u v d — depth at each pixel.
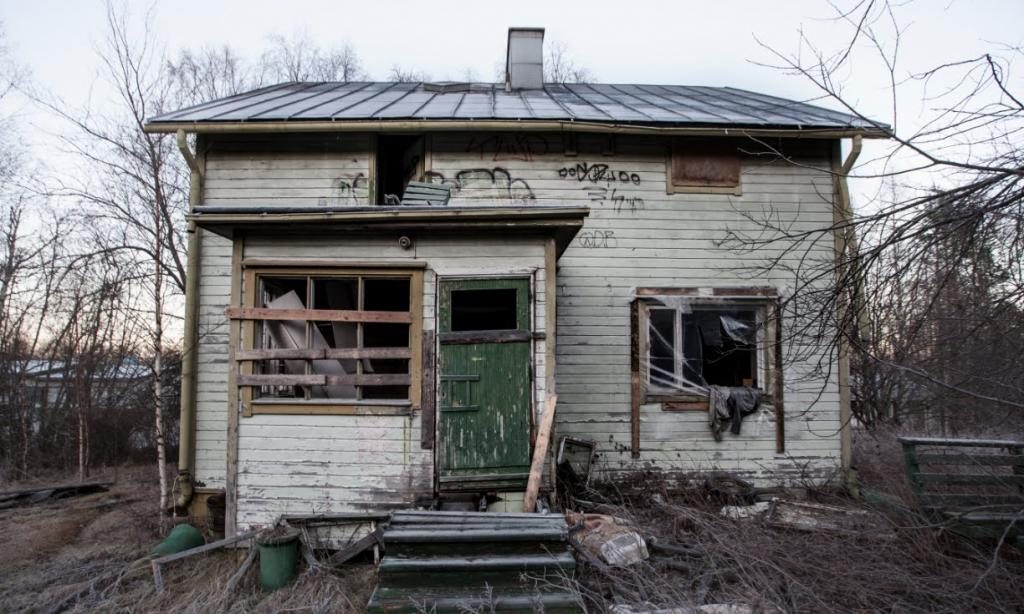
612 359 7.46
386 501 5.38
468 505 5.34
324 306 6.87
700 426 7.43
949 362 5.28
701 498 6.77
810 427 7.45
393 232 5.68
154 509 8.12
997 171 3.53
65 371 13.33
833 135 7.37
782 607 4.00
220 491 6.95
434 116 7.35
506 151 7.66
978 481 5.02
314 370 5.89
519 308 5.61
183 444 6.91
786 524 5.52
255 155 7.51
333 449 5.44
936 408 8.44
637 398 7.39
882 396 10.42
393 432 5.45
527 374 5.53
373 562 5.41
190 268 7.16
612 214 7.64
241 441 5.46
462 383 5.51
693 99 10.02
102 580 5.38
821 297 5.17
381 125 7.22
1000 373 4.89
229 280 7.24
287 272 5.66
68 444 13.16
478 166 7.63
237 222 5.43
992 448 5.55
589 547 4.82
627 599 4.26
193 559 5.65
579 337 7.46
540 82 10.78
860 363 10.06
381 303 7.75
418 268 5.66
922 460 5.25
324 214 5.38
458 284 5.64
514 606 4.07
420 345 5.57
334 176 7.49
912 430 9.45
